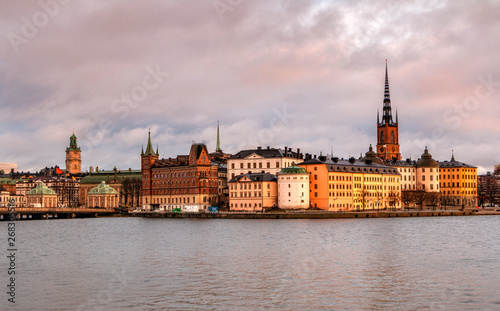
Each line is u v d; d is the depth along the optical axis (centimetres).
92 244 17288
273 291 10206
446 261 13225
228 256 14125
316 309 9119
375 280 11050
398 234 19325
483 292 10125
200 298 9775
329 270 12062
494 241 17200
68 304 9575
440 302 9506
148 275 11694
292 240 17462
